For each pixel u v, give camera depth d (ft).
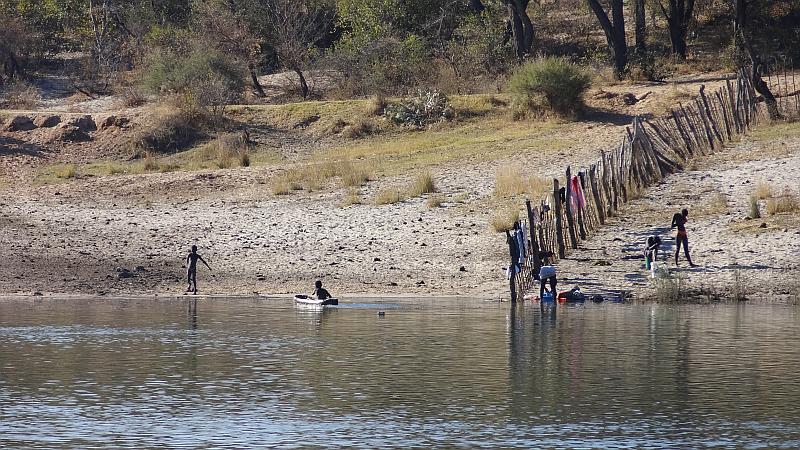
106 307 284.61
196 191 457.68
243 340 229.25
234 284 326.03
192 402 173.27
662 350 214.90
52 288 317.83
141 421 161.17
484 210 396.16
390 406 169.89
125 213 418.92
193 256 314.76
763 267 318.04
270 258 354.13
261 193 447.83
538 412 165.68
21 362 204.95
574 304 288.71
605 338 229.86
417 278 328.70
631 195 394.11
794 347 217.77
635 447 146.41
